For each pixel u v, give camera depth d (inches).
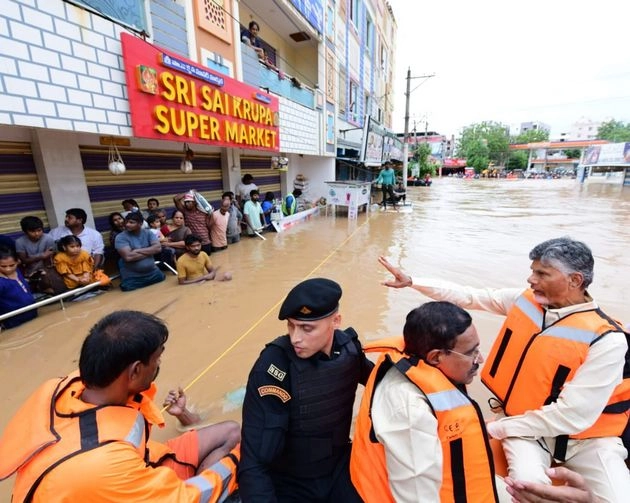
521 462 65.5
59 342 135.3
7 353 127.8
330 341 58.1
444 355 52.3
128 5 172.7
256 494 51.1
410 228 382.6
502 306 84.6
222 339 137.3
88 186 208.7
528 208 558.6
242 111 261.7
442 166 2439.7
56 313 159.0
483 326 148.8
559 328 66.4
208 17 233.9
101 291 185.2
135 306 167.5
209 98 223.3
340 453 62.6
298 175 520.1
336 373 57.4
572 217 457.7
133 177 238.5
